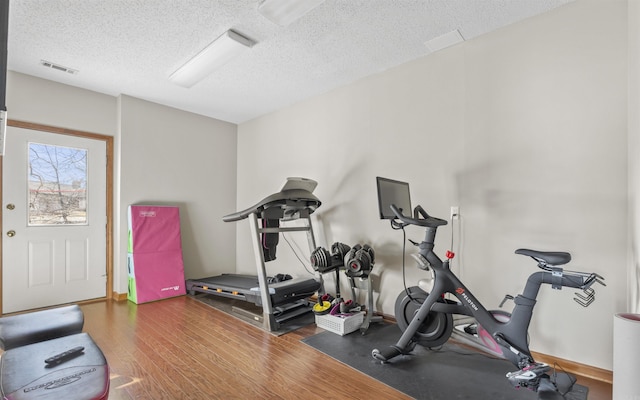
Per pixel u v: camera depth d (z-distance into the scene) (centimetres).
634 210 179
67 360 142
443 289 222
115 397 181
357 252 296
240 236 501
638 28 168
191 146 455
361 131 342
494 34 253
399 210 228
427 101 291
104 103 385
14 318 181
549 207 224
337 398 182
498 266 246
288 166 426
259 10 229
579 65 214
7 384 121
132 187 394
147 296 373
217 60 302
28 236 331
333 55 295
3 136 145
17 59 301
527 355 192
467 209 263
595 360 204
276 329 283
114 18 239
